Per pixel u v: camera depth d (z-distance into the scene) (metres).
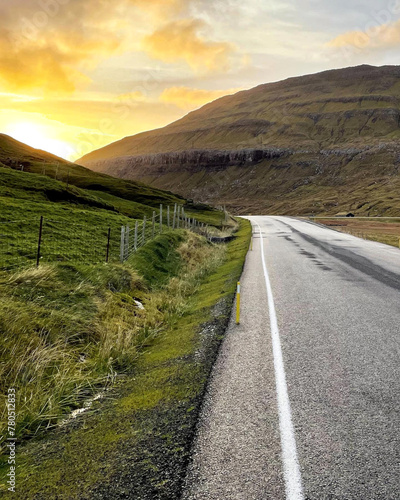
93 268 11.69
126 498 3.10
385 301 9.97
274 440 3.81
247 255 22.17
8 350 5.73
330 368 5.62
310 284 12.64
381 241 32.97
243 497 3.04
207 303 10.73
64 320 7.39
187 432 3.99
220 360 6.07
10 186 36.78
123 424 4.36
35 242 16.73
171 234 23.73
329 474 3.28
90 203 39.69
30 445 4.14
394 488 3.09
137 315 9.57
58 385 5.23
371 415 4.25
